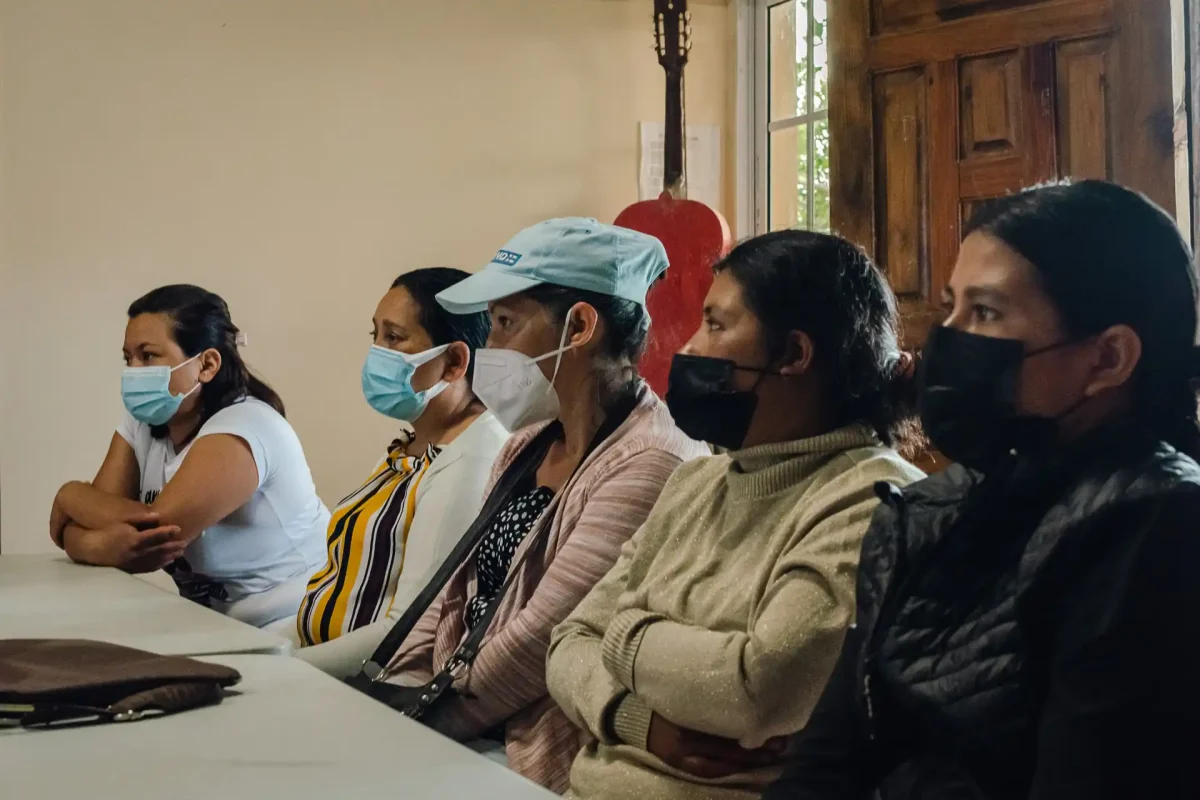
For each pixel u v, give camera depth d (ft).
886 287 4.71
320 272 11.85
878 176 8.71
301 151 11.80
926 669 3.23
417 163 12.19
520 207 12.55
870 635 3.44
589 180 12.78
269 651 5.35
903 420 4.66
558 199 12.67
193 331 8.91
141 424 9.47
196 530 8.12
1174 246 3.19
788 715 4.06
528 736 5.46
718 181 13.23
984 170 8.08
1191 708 2.77
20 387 10.96
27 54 10.96
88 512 8.27
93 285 11.16
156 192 11.35
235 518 8.59
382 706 4.24
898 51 8.57
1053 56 7.75
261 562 8.67
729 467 4.82
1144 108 7.29
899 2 8.57
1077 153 7.64
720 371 4.56
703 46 13.17
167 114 11.39
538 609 5.37
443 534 6.88
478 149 12.41
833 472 4.43
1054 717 2.90
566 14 12.69
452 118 12.32
